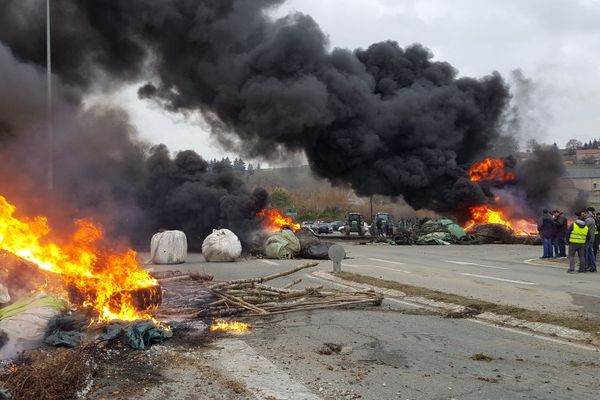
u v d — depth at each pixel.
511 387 4.65
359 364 5.42
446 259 18.44
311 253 19.45
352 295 9.07
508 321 7.52
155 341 6.19
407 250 23.97
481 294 9.62
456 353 5.85
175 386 4.66
